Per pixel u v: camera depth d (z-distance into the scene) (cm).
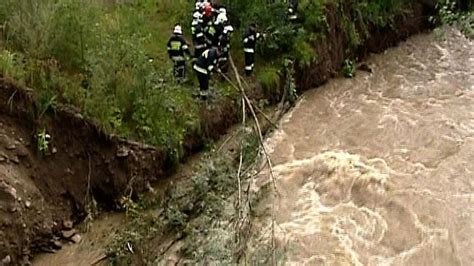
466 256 1398
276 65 2041
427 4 2605
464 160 1719
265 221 1498
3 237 1328
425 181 1631
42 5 1661
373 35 2411
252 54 1936
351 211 1552
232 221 1430
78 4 1720
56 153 1486
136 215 1495
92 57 1617
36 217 1409
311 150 1803
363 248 1438
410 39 2558
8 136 1428
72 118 1503
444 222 1488
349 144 1830
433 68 2316
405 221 1502
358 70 2298
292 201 1587
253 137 1698
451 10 2423
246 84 1934
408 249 1428
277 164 1730
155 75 1731
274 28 2048
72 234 1459
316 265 1386
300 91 2105
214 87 1859
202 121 1755
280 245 1420
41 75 1502
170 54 1820
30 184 1425
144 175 1594
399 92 2141
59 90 1519
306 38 2117
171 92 1759
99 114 1555
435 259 1397
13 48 1591
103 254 1411
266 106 1962
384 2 2419
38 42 1616
